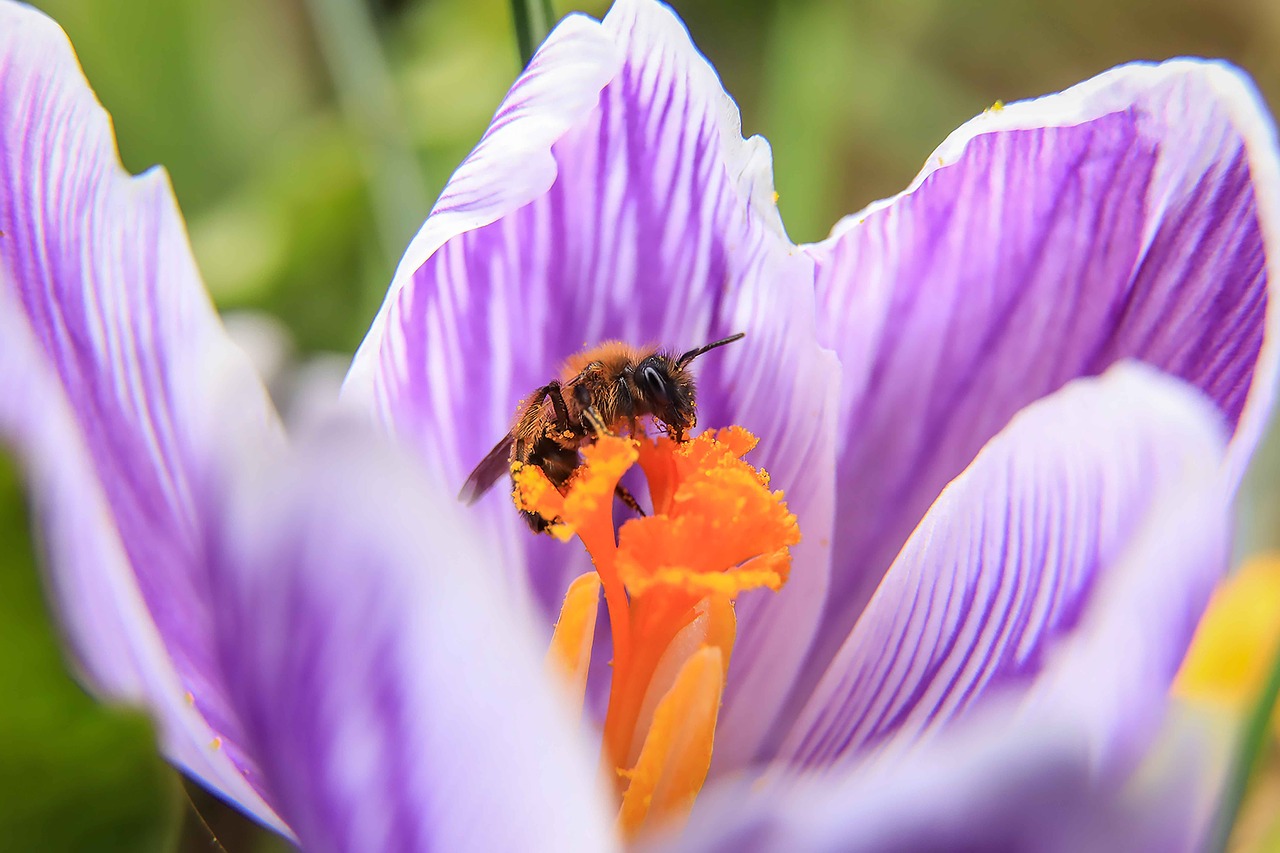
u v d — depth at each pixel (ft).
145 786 0.42
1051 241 0.55
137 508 0.49
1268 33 1.28
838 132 0.94
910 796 0.41
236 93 0.86
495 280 0.55
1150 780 0.42
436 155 0.77
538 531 0.56
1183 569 0.44
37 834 0.42
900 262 0.56
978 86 1.26
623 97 0.54
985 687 0.50
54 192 0.50
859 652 0.53
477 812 0.43
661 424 0.55
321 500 0.42
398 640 0.43
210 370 0.50
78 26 0.80
